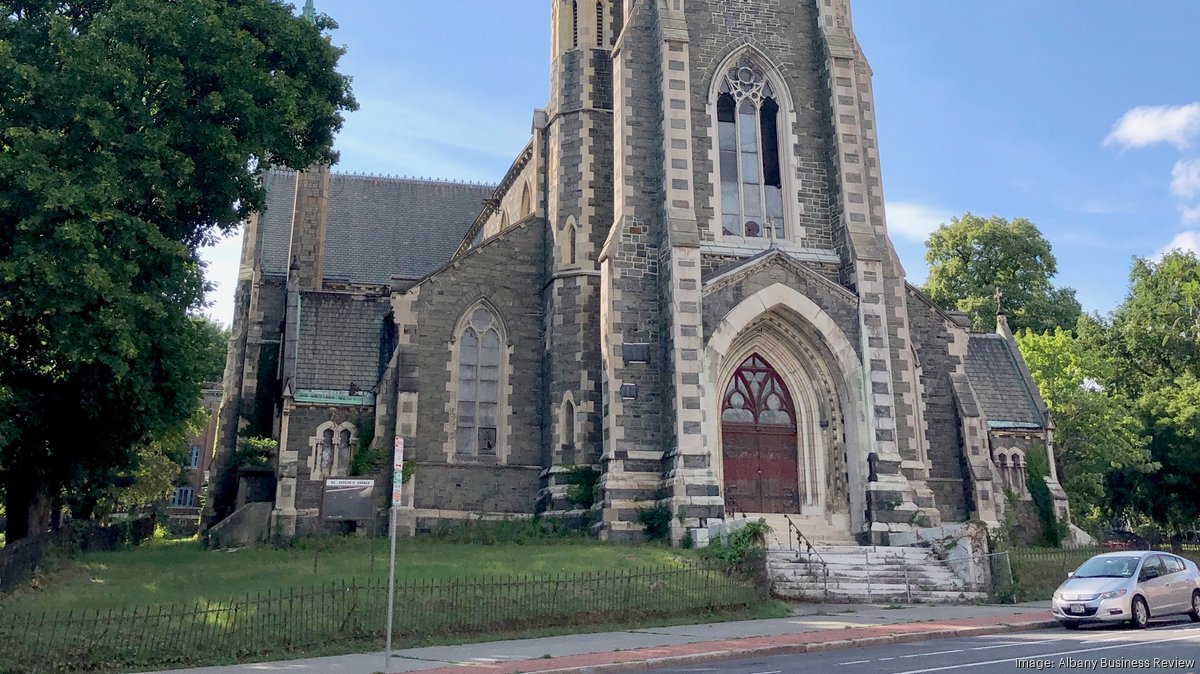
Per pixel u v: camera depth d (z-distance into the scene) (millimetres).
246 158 25328
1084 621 20547
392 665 15711
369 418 35875
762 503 33156
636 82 35375
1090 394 48281
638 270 33312
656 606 21562
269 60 27312
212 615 17812
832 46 36500
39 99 22609
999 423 40781
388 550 29750
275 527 34000
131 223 22500
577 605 20625
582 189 37188
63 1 24984
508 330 37469
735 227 35219
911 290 38719
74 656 15547
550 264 37500
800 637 18578
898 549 28469
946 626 20219
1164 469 54875
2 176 21078
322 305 38844
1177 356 61531
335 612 18453
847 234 34312
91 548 42531
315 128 28562
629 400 32125
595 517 32250
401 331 36281
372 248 52938
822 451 33500
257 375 41188
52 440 26891
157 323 23625
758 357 34531
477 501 35438
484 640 18719
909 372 34531
